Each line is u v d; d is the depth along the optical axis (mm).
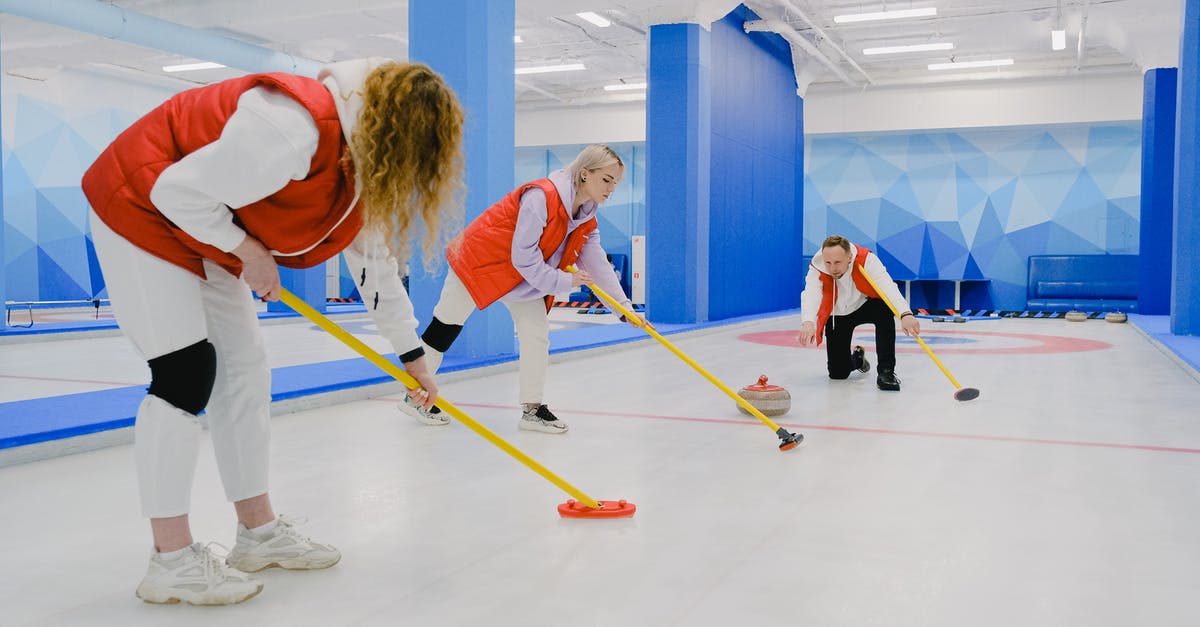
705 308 9828
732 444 3311
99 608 1682
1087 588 1800
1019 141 14914
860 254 4812
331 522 2266
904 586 1809
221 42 10219
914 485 2682
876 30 12414
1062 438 3436
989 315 13625
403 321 1927
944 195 15375
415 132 1529
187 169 1503
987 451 3186
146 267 1619
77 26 8914
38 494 2555
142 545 2082
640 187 17062
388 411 4070
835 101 15383
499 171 5832
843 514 2357
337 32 10523
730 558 1985
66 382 4961
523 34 12344
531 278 3348
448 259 3514
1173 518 2328
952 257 15359
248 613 1652
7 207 12711
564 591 1773
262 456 1891
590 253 3783
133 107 14102
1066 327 10570
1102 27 11398
